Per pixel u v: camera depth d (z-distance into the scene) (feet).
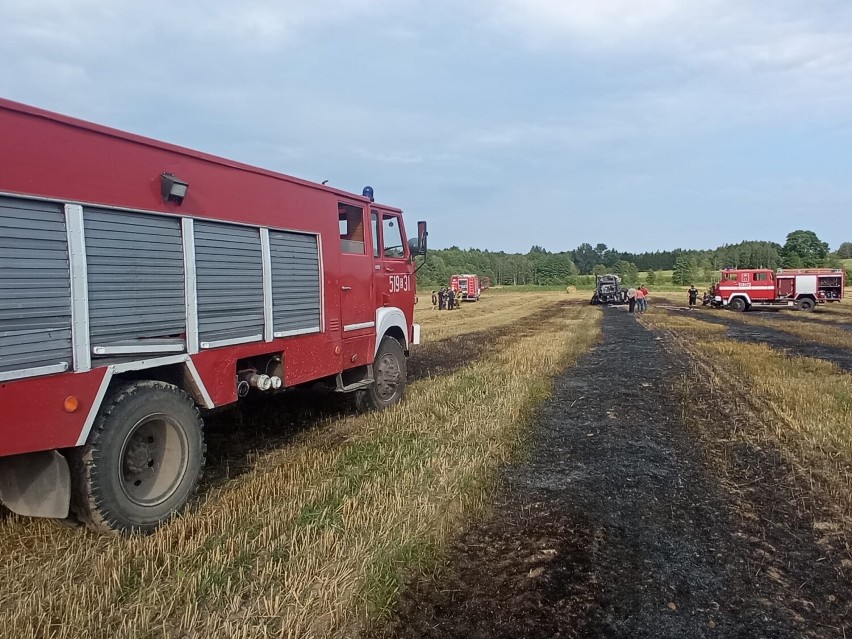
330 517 13.79
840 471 17.63
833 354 45.75
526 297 202.90
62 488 11.88
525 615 10.29
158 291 13.66
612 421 24.18
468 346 51.83
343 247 22.40
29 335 10.93
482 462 17.92
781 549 12.88
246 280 16.53
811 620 10.25
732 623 10.15
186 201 14.39
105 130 12.32
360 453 18.84
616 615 10.32
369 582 10.85
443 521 13.75
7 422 10.68
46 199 11.12
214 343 15.31
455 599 10.78
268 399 26.08
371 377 24.21
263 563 11.68
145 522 13.26
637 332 67.10
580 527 13.87
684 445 20.77
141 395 13.19
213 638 9.31
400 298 27.45
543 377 34.14
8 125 10.53
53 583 10.87
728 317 93.71
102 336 12.32
